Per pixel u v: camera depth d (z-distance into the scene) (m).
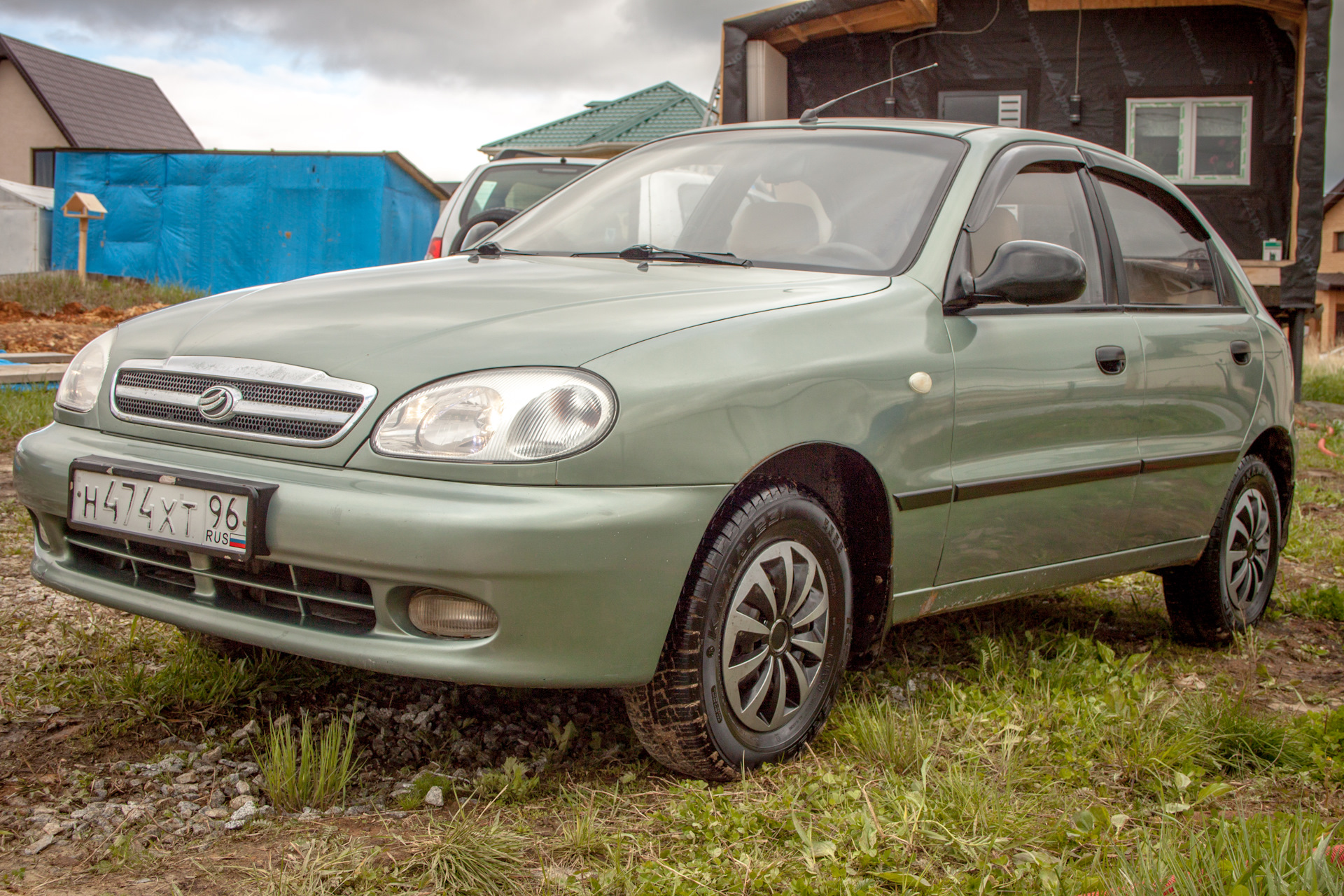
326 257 22.69
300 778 2.39
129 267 23.17
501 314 2.57
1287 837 2.04
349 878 2.03
